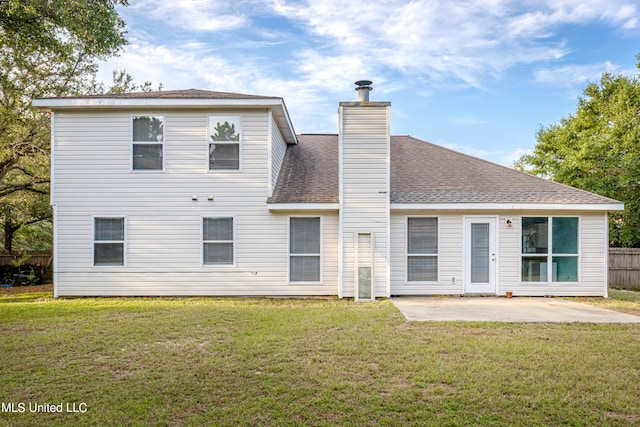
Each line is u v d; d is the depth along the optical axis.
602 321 8.17
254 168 11.77
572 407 4.18
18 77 16.11
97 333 7.08
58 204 11.61
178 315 8.62
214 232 11.77
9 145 16.58
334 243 11.84
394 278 11.86
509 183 12.81
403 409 4.12
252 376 5.02
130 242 11.66
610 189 19.94
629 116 20.31
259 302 10.78
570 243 11.90
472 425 3.81
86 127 11.66
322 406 4.19
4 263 17.88
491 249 11.90
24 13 12.73
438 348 6.12
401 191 12.23
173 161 11.72
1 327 7.55
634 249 16.14
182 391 4.57
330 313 8.90
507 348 6.12
